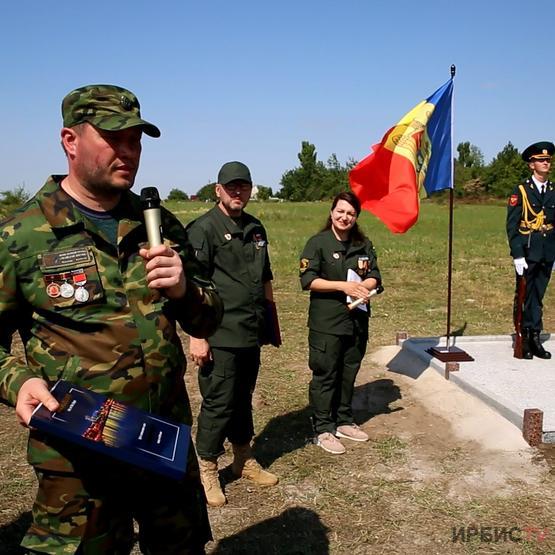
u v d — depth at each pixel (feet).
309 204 191.83
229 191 11.58
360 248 14.21
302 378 18.90
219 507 11.68
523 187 19.07
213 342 11.44
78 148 6.12
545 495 11.88
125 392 6.23
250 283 11.70
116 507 6.39
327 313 13.87
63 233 6.15
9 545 10.34
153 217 6.05
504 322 26.55
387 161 16.76
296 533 10.83
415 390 17.78
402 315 27.84
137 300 6.35
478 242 64.28
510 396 16.03
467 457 13.55
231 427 12.36
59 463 6.06
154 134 6.21
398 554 10.18
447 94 17.78
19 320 6.27
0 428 15.05
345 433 14.65
